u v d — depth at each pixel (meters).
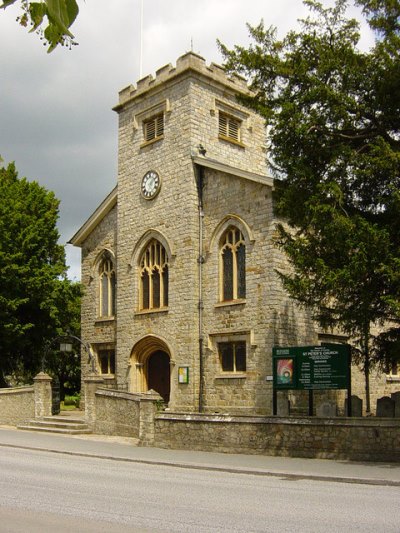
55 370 48.47
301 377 20.83
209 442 20.45
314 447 18.47
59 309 35.19
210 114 31.31
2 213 33.88
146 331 30.95
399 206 17.08
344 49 18.92
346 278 17.02
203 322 28.91
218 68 31.70
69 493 12.15
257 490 13.02
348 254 17.86
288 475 15.48
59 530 8.66
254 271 27.20
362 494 12.59
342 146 18.56
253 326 26.89
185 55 30.77
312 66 19.70
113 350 34.03
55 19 2.57
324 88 18.27
